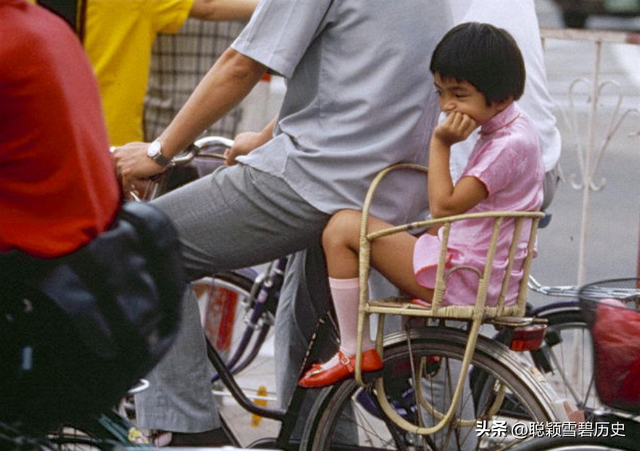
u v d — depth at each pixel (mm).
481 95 8094
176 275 7121
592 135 12703
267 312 11328
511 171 8211
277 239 8727
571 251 17547
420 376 8750
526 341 8477
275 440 9359
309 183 8570
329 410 8883
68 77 6680
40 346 6793
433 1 8531
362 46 8438
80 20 7574
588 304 7305
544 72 10383
